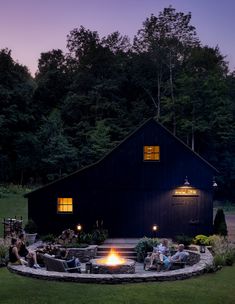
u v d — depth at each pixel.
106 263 17.03
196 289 13.73
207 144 54.81
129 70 57.84
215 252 19.30
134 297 12.71
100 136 48.62
